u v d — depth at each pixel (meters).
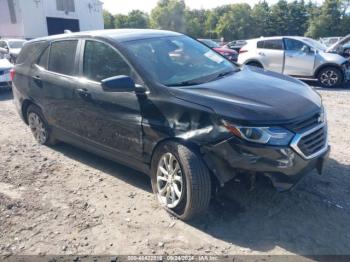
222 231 3.42
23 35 29.19
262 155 3.17
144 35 4.56
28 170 4.91
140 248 3.22
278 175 3.24
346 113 7.42
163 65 4.07
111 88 3.65
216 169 3.33
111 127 4.19
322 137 3.57
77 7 33.00
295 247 3.16
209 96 3.47
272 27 90.38
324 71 11.15
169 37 4.68
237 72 4.40
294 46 11.58
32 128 5.95
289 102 3.48
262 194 4.01
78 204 3.98
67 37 5.06
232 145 3.21
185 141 3.43
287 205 3.79
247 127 3.17
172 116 3.55
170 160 3.62
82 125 4.66
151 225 3.55
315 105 3.61
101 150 4.50
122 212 3.79
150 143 3.76
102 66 4.36
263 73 4.46
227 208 3.77
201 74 4.15
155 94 3.70
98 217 3.71
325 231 3.36
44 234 3.46
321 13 82.94
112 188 4.32
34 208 3.91
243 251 3.13
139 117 3.82
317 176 4.37
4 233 3.49
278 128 3.20
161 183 3.82
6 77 10.85
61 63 5.04
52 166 5.04
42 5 29.98
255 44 12.35
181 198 3.50
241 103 3.34
